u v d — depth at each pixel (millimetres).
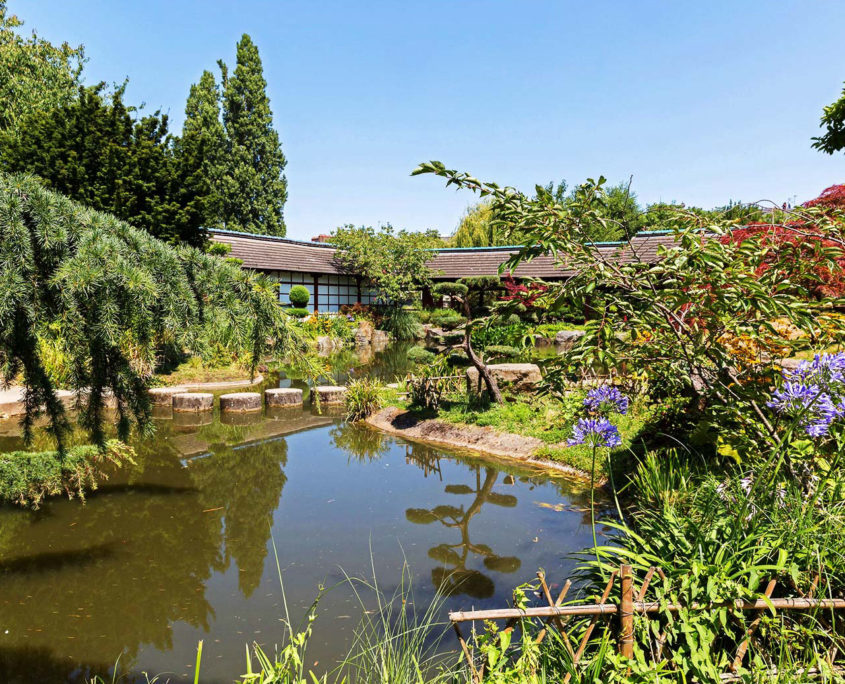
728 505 2721
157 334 4160
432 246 28812
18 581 4164
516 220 3408
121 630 3508
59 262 3697
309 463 7359
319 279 27719
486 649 2078
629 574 1979
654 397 6410
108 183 15445
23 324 3883
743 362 4039
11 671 3100
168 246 4352
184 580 4156
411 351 10156
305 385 13688
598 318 3562
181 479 6668
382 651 2730
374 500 5891
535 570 4141
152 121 17125
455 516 5363
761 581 2318
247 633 3436
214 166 31781
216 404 11375
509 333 12977
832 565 2191
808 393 2592
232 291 4555
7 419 9023
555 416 8000
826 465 2863
